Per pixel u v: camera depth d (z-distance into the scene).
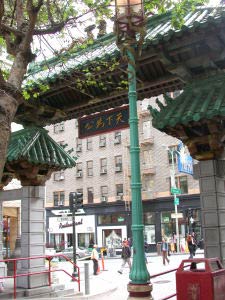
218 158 8.18
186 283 6.35
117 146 48.53
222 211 8.02
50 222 52.69
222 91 7.73
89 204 49.47
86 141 51.25
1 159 5.66
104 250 39.41
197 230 42.50
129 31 6.97
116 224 47.69
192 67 8.43
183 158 29.11
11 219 22.28
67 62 10.41
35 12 6.96
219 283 6.38
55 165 11.66
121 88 9.29
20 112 11.81
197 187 42.84
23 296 11.04
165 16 9.24
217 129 7.77
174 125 7.69
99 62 8.82
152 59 8.70
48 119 11.98
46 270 11.90
